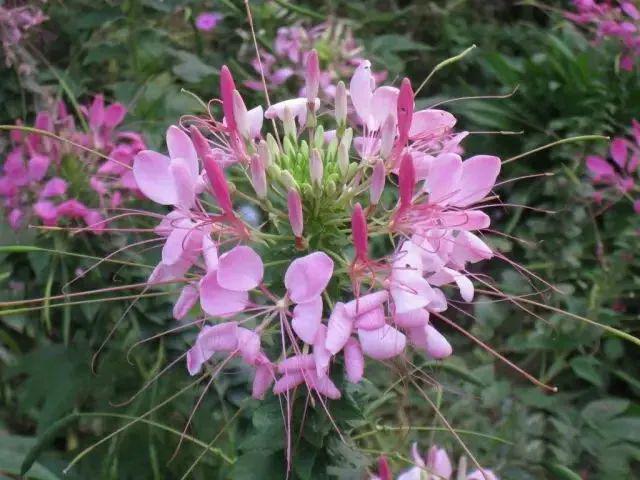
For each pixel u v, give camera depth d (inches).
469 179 9.3
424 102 23.4
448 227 9.2
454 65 26.3
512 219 21.0
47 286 15.1
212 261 8.8
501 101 23.6
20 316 16.6
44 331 17.1
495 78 25.4
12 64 19.2
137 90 20.1
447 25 26.8
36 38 21.4
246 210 13.4
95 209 15.2
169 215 9.4
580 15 24.6
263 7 23.2
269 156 9.3
